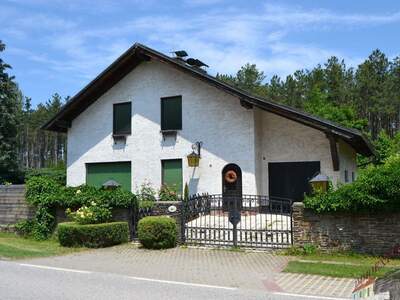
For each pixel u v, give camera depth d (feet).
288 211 48.52
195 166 71.46
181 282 31.45
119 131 79.51
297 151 68.23
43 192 57.06
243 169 68.33
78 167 82.17
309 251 43.60
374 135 205.87
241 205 57.06
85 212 50.62
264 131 70.69
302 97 200.54
